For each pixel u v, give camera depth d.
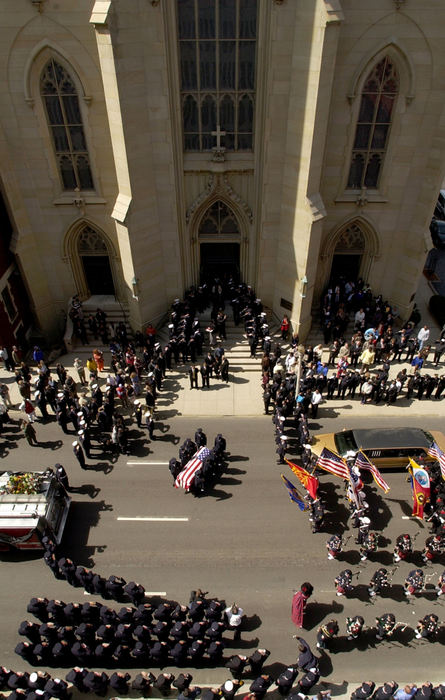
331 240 27.39
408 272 27.72
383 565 17.66
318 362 24.41
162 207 25.56
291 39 21.17
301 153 22.98
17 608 16.58
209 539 18.42
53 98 23.39
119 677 14.11
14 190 25.05
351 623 15.16
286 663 15.14
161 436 22.75
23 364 24.31
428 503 19.27
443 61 22.42
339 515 19.31
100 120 23.66
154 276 27.06
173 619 15.59
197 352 27.05
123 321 29.09
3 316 25.61
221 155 24.70
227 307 29.45
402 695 13.41
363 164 25.52
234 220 27.39
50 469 18.70
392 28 21.72
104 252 28.12
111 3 19.84
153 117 23.12
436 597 16.78
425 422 23.52
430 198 25.23
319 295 29.48
